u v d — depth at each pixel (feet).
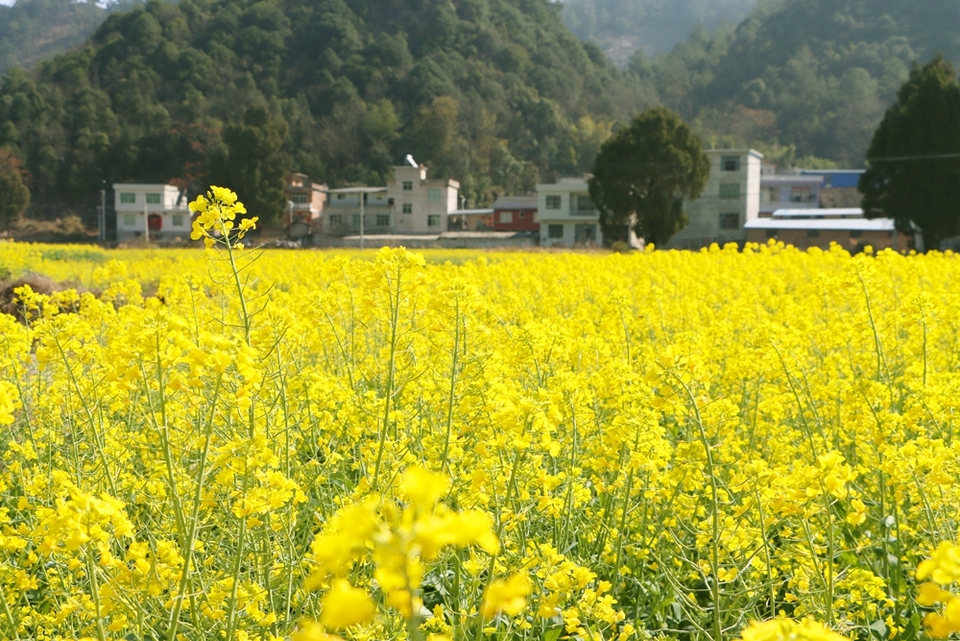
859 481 18.02
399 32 422.82
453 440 12.74
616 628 12.78
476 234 247.50
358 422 14.90
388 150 370.12
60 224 306.14
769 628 5.16
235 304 22.39
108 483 12.55
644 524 14.40
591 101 446.60
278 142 233.96
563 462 15.03
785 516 11.41
